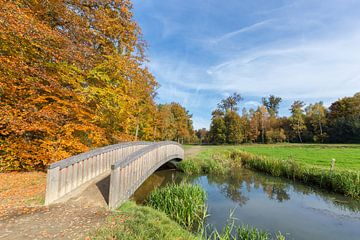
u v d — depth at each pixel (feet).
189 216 20.07
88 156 21.27
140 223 12.94
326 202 29.01
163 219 15.14
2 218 12.85
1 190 17.66
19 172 23.72
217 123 163.73
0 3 18.78
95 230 11.68
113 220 13.20
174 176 46.91
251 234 16.97
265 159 54.54
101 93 30.40
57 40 24.45
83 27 30.35
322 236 19.02
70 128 26.61
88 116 31.73
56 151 24.71
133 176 21.42
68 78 27.32
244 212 24.98
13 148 23.75
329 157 56.95
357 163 46.19
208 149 92.07
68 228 11.84
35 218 13.02
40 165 25.91
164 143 39.42
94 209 14.94
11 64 21.57
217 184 40.40
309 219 23.02
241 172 51.72
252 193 33.99
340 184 31.55
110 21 35.12
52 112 24.79
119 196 17.22
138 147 37.37
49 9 27.37
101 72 31.94
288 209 26.27
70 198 16.71
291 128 163.12
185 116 157.07
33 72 23.30
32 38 21.72
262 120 164.86
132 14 39.01
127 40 40.11
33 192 17.60
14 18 19.49
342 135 135.74
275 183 40.29
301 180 39.88
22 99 24.58
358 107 139.03
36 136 26.58
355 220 22.75
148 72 51.06
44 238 10.64
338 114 148.15
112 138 39.19
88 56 29.81
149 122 81.25
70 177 18.33
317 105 159.84
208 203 28.35
